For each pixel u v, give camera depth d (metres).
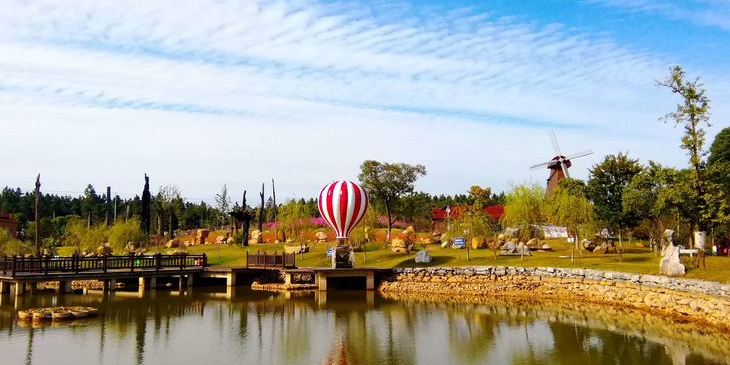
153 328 23.08
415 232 68.00
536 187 51.31
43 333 21.56
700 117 29.25
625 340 20.64
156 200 72.88
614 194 43.34
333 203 38.22
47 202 114.06
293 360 18.08
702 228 32.25
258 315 26.58
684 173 34.50
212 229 88.75
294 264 38.59
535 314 26.67
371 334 22.23
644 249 43.59
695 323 23.38
